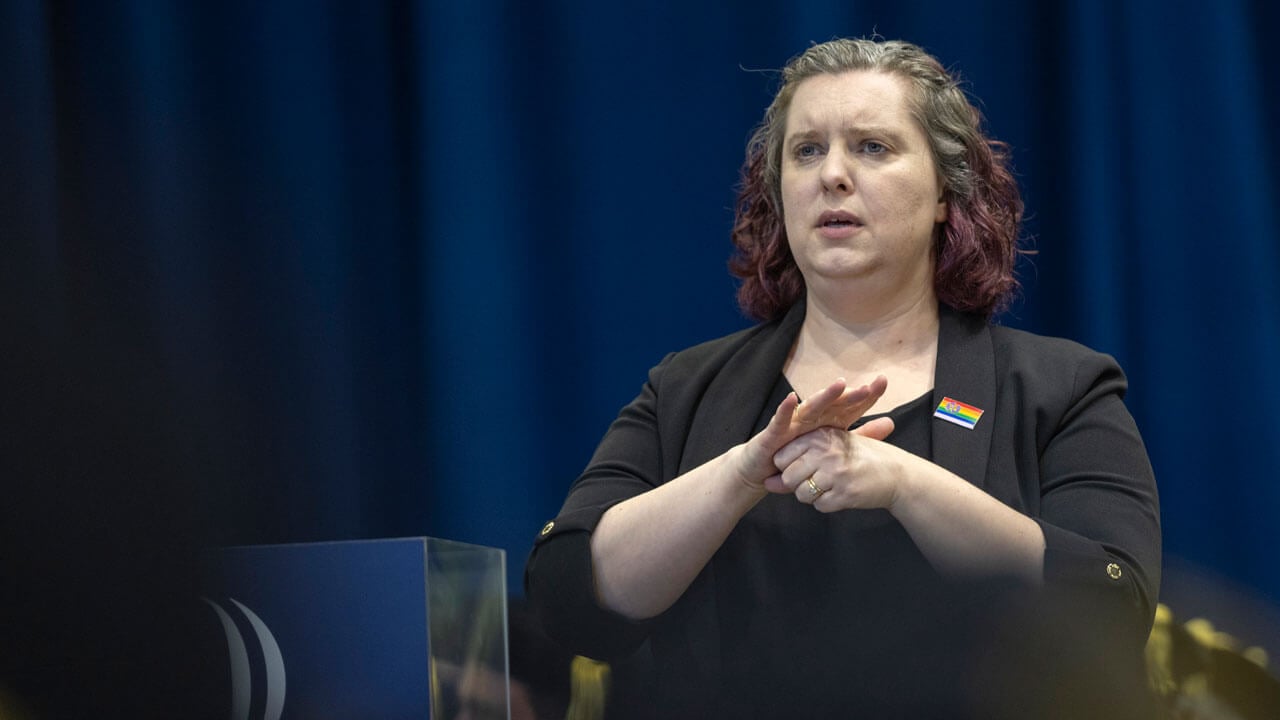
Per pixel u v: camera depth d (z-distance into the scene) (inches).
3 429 148.9
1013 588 212.8
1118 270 444.5
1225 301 441.1
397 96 469.1
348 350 456.4
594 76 466.6
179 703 136.6
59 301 369.7
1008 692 209.2
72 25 440.1
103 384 166.7
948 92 263.9
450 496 452.1
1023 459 234.2
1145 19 448.5
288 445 445.1
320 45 460.4
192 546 144.9
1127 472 230.5
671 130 466.9
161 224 438.0
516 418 454.0
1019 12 457.1
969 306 258.5
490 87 458.9
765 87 463.5
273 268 449.7
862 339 255.3
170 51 445.4
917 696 212.4
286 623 173.0
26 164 414.3
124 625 134.9
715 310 461.7
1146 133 447.5
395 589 174.6
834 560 226.1
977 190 262.7
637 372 462.6
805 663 219.9
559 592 229.5
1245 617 426.3
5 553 134.5
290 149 454.6
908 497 211.8
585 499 247.0
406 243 466.3
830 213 247.9
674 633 232.7
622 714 247.1
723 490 216.4
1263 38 449.7
